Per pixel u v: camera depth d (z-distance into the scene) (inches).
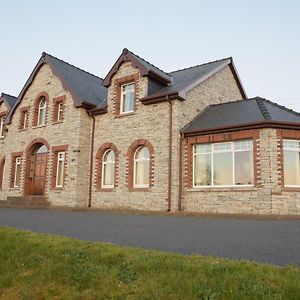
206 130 667.4
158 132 717.9
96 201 800.9
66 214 642.8
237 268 224.5
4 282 236.7
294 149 627.8
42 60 957.8
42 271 245.9
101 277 226.2
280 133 617.9
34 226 464.8
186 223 484.7
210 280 204.5
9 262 272.5
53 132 885.8
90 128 849.5
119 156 775.7
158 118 723.4
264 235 370.0
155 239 354.9
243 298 179.8
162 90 780.6
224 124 660.7
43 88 942.4
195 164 696.4
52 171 864.9
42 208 799.1
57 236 361.7
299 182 621.0
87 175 830.5
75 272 237.1
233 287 191.8
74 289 216.5
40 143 924.6
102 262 258.5
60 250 295.0
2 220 533.3
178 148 693.9
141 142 740.0
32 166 938.1
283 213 590.9
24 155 942.4
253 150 623.8
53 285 224.8
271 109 686.5
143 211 673.0
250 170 629.6
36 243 323.3
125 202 744.3
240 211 619.8
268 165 605.3
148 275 222.1
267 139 612.7
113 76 823.1
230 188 636.7
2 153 1068.5
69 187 816.9
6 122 1026.7
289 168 621.3
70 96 866.1
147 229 428.8
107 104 823.7
